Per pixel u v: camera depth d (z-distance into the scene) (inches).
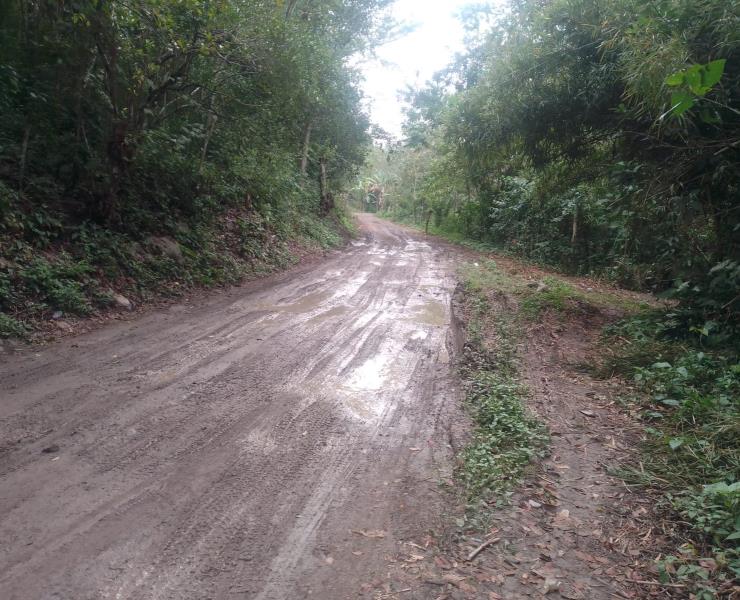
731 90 233.6
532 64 347.3
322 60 487.2
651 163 327.0
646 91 232.4
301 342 278.4
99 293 307.9
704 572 115.0
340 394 213.2
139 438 165.0
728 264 272.1
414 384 229.6
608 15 294.7
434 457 166.7
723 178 279.0
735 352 246.7
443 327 325.1
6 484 136.4
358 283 468.8
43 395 191.3
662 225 342.0
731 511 130.2
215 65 413.1
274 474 150.7
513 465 160.4
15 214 299.7
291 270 536.7
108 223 358.9
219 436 170.2
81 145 361.1
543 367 259.4
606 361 263.0
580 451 173.9
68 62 340.8
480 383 224.1
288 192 733.9
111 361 232.2
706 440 169.3
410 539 125.8
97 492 135.9
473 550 122.5
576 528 132.6
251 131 533.0
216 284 415.8
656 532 131.8
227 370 229.9
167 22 332.5
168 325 297.3
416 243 935.7
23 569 107.6
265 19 390.9
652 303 450.6
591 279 613.0
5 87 337.7
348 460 161.6
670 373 228.5
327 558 117.6
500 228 892.0
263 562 115.0
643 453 171.8
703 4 219.0
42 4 342.3
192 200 460.1
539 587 111.3
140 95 366.0
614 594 110.3
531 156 403.2
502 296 399.9
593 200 653.9
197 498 136.6
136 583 106.3
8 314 259.6
